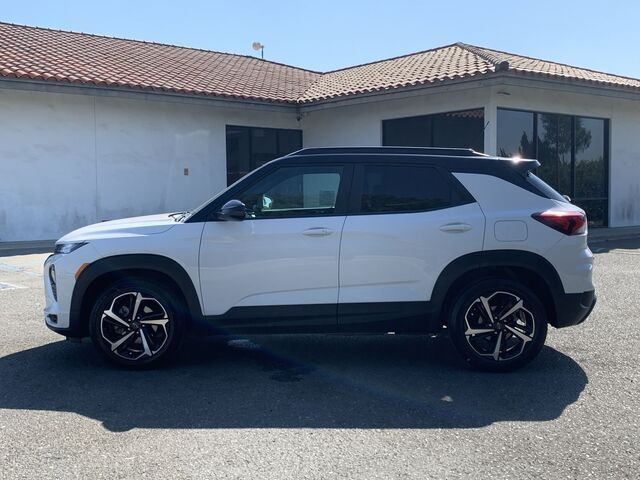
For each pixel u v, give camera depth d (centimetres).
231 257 569
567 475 379
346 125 1975
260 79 2175
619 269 1152
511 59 1866
